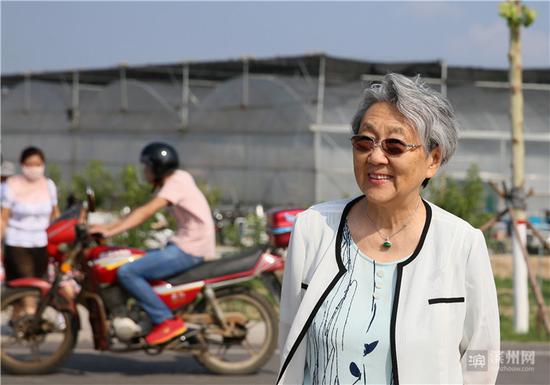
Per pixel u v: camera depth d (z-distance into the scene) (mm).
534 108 30609
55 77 36594
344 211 3105
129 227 8000
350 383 2939
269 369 8633
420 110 2947
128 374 8352
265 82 28969
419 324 2896
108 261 8016
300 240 3119
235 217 26312
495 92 30375
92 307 8094
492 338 2967
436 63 28906
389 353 2906
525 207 10555
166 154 8062
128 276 7949
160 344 7992
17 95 37219
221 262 8180
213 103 30609
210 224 8188
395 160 2949
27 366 8273
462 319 2945
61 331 8320
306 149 27562
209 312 8219
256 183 29188
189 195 8070
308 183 27406
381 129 2971
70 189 27453
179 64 31891
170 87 33125
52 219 10180
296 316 3020
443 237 2982
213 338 8312
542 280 17047
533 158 29734
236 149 29906
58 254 8172
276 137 28531
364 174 3010
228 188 30000
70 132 35375
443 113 3008
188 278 8086
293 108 28016
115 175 33312
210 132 30688
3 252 10000
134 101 33344
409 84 2982
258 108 29250
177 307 8102
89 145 34750
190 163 31203
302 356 3029
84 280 8117
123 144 33656
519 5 10320
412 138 2961
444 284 2928
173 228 15633
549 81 34031
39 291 8391
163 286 8055
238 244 18109
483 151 28891
